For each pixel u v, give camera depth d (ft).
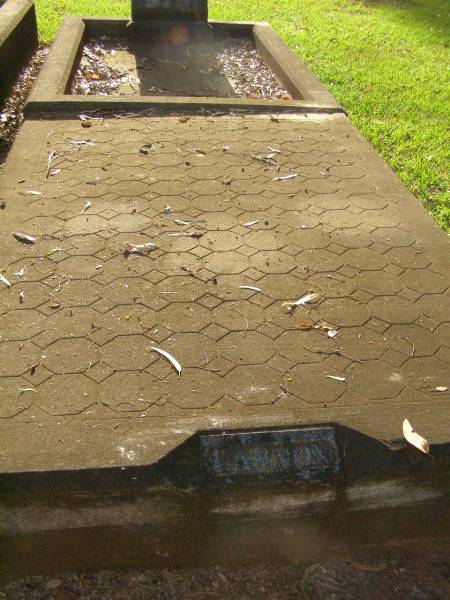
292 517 7.63
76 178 14.01
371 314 10.11
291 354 9.15
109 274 10.75
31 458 7.13
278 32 31.53
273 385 8.55
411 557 8.14
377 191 14.20
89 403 8.08
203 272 10.94
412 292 10.71
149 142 15.93
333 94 23.58
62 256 11.18
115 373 8.61
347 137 16.92
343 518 7.76
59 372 8.57
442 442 7.56
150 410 8.01
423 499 7.81
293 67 21.89
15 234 11.76
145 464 7.10
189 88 21.77
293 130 17.12
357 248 11.93
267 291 10.53
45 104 17.17
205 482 7.22
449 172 18.24
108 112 17.47
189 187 13.88
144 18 26.25
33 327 9.39
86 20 26.02
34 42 26.27
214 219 12.67
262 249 11.74
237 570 7.83
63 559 7.60
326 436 7.63
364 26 34.58
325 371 8.86
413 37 33.19
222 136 16.51
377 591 7.61
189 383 8.51
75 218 12.43
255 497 7.37
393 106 22.88
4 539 7.31
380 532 7.99
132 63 24.04
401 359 9.17
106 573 7.72
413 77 26.58
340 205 13.50
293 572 7.83
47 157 14.89
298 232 12.37
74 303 9.96
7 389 8.25
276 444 7.50
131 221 12.42
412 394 8.50
